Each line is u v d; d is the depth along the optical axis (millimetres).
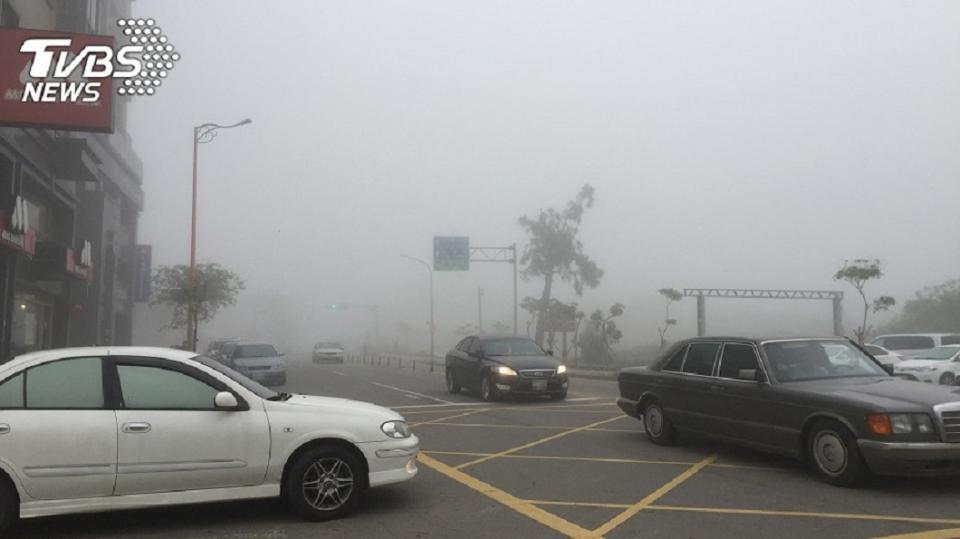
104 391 6066
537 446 10445
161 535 6031
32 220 27406
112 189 42125
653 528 6164
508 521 6430
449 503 7082
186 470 6062
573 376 29969
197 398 6262
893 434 6906
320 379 27578
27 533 6086
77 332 36000
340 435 6477
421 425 12906
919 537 5781
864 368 8617
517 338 18516
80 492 5848
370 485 6551
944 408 6984
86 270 29062
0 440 5730
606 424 12781
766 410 8289
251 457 6234
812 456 7746
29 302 28375
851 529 6039
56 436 5828
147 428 6004
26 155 23672
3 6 23344
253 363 23875
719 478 8078
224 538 5938
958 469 6941
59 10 30672
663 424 10203
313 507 6406
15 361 6051
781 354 8609
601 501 7129
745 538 5852
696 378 9523
